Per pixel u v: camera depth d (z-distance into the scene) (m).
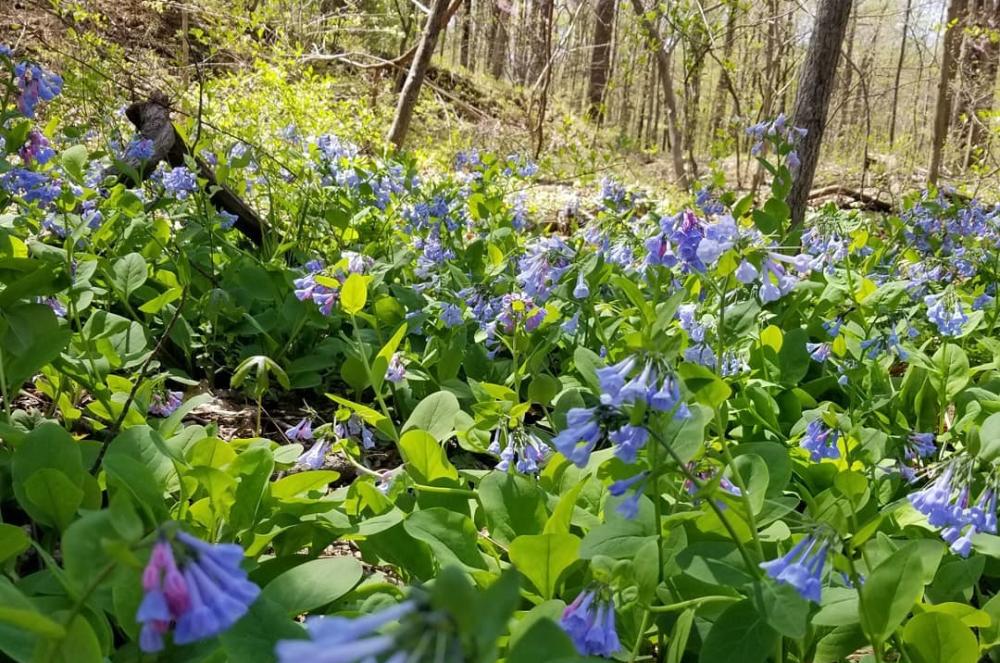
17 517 2.22
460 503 2.31
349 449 2.59
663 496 2.25
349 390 3.96
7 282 2.62
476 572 1.85
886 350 3.23
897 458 2.67
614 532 1.83
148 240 4.22
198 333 3.98
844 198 13.72
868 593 1.56
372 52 18.39
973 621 1.81
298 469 2.88
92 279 3.81
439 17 10.00
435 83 19.62
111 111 7.38
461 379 4.06
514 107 19.86
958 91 17.91
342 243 5.10
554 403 2.95
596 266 3.02
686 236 2.38
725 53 15.09
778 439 3.09
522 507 2.10
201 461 2.07
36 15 10.72
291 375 3.77
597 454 2.35
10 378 2.31
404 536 2.08
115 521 1.16
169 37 13.44
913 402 3.46
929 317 3.37
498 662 1.68
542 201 10.00
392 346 2.62
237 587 1.00
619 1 15.42
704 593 1.85
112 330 2.82
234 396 3.75
